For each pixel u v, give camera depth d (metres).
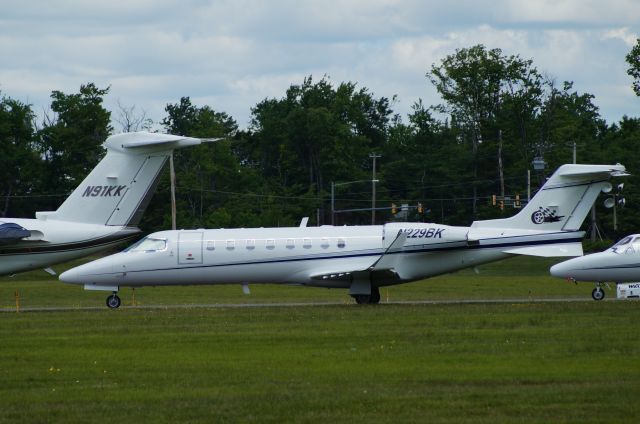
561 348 66.94
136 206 106.50
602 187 105.44
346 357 64.38
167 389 54.62
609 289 139.75
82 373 59.97
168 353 67.31
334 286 105.94
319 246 105.06
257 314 93.19
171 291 148.38
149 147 106.25
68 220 105.56
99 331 80.62
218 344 71.25
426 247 104.25
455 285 154.62
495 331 76.38
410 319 86.19
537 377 56.41
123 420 47.56
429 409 48.84
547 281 163.12
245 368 60.81
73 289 153.88
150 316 93.38
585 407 48.75
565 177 105.19
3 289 155.00
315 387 54.53
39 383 57.00
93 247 105.44
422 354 65.19
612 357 63.00
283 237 105.81
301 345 70.12
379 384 55.09
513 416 47.25
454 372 58.44
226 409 49.31
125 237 106.12
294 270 105.25
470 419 46.78
